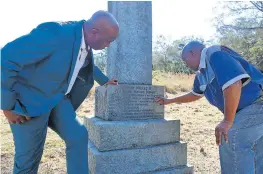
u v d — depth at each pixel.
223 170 2.48
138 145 2.98
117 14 3.12
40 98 2.09
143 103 3.13
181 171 3.12
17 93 2.02
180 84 15.02
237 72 2.21
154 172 3.01
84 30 2.18
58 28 2.06
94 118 3.22
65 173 3.41
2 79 1.88
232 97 2.19
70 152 2.19
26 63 1.93
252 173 2.36
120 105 3.02
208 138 5.23
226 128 2.20
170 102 3.16
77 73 2.27
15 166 2.24
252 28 15.88
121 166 2.86
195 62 2.52
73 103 2.55
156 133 3.08
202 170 3.63
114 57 3.13
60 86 2.15
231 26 16.03
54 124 2.27
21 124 2.13
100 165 2.77
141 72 3.20
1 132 5.44
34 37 1.95
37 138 2.20
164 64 31.44
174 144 3.14
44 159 3.85
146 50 3.22
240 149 2.36
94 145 2.99
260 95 2.42
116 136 2.88
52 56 2.03
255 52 15.41
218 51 2.35
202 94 3.05
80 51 2.17
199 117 7.47
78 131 2.20
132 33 3.15
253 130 2.36
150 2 3.25
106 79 2.93
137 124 2.97
